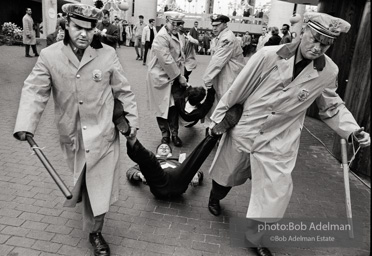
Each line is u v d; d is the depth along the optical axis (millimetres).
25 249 2678
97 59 2500
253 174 2719
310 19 2350
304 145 5734
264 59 2584
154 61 5059
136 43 15266
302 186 4176
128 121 2689
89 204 2652
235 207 3549
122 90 2680
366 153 4414
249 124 2756
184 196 3678
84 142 2482
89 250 2725
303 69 2533
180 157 3963
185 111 4992
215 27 5090
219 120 2883
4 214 3082
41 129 5324
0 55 12703
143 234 2984
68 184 3707
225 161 2986
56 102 2531
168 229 3084
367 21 4523
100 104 2533
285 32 9406
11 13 21516
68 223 3035
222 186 3174
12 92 7344
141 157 3113
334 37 2309
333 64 2615
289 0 6746
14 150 4430
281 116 2623
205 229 3129
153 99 5109
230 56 4973
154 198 3578
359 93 4555
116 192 2715
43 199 3377
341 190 4141
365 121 4402
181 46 5195
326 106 2791
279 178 2584
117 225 3078
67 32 2391
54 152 4496
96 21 2346
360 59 4605
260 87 2689
